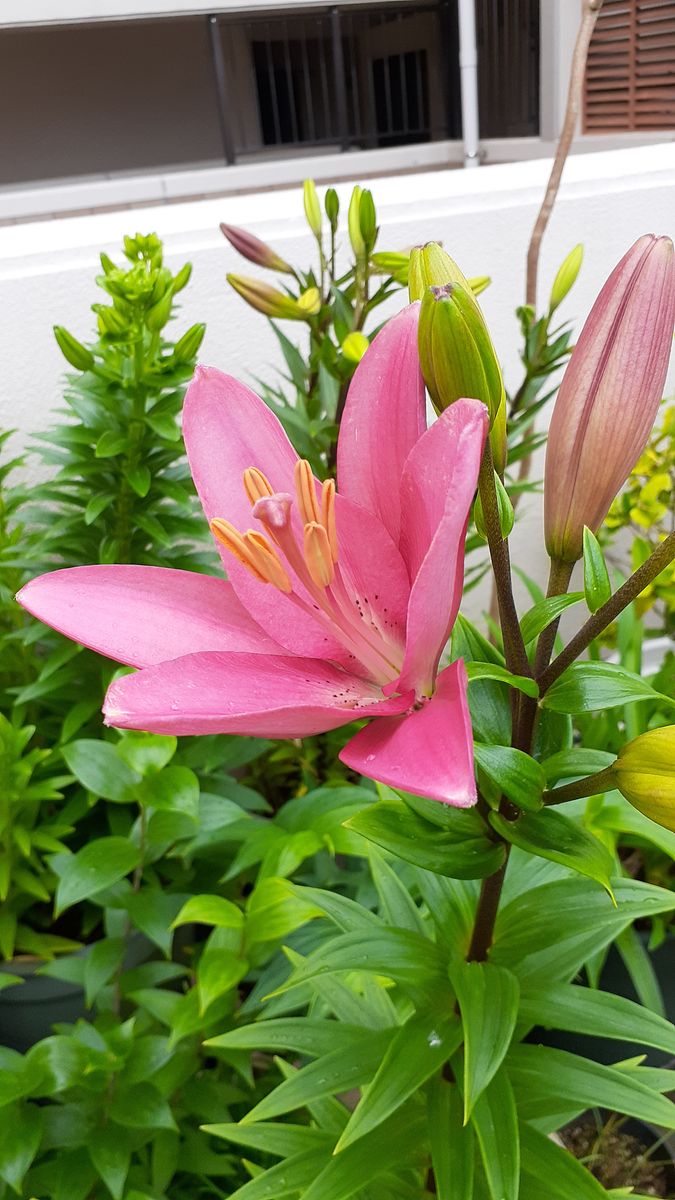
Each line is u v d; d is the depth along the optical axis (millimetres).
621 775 221
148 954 568
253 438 247
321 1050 335
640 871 626
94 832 616
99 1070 438
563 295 573
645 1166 528
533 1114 317
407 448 224
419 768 179
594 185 742
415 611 189
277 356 713
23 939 544
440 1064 276
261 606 238
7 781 508
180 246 661
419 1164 346
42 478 681
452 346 208
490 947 296
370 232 523
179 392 538
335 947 303
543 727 273
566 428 231
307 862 580
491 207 720
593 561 233
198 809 478
